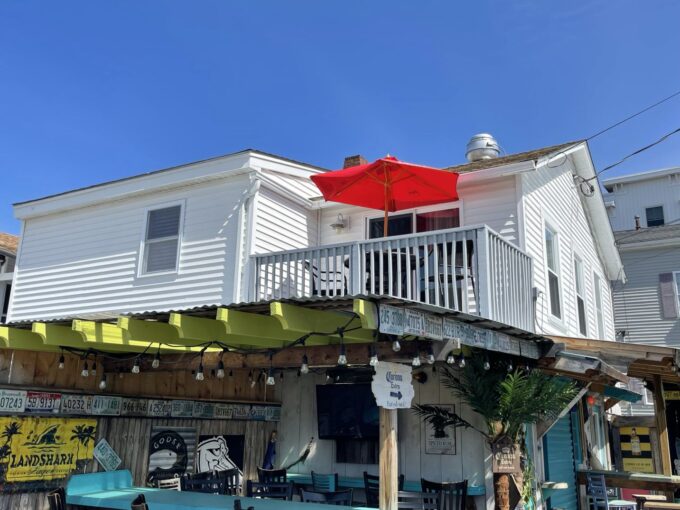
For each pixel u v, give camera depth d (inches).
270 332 198.7
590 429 489.7
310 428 332.8
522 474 274.4
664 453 386.6
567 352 256.4
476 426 280.5
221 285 370.0
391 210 381.1
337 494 220.8
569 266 450.6
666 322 727.7
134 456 267.9
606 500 382.9
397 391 202.8
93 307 417.7
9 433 223.6
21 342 226.5
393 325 174.6
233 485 296.0
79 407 248.1
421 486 259.6
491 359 269.3
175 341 218.5
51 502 215.9
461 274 324.5
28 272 454.9
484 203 369.1
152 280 397.1
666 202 940.6
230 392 318.7
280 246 391.5
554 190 434.9
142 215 414.0
